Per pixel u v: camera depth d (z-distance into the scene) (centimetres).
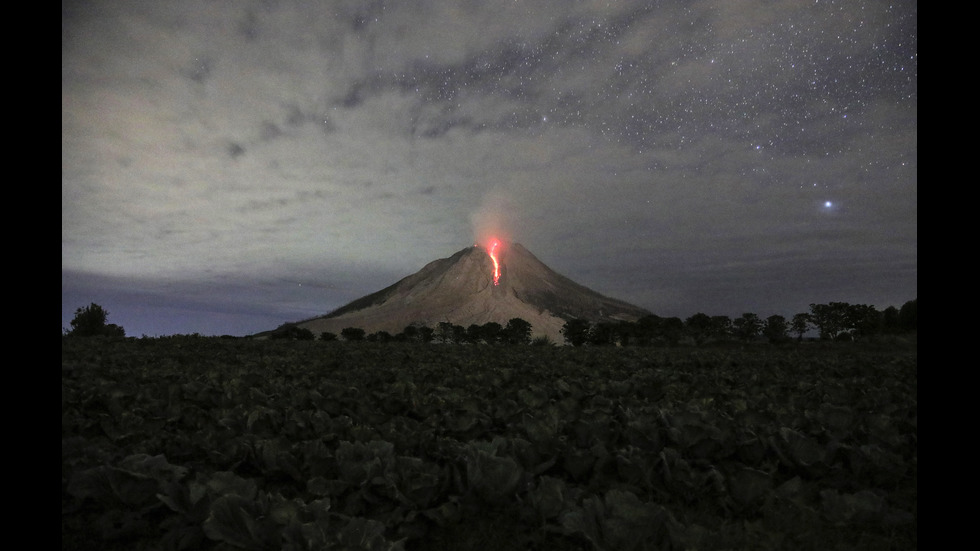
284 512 343
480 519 416
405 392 869
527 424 561
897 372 1274
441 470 451
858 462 503
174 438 556
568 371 1266
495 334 5694
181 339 2106
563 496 402
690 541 329
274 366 1269
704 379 1072
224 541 340
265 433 580
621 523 337
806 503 433
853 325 4041
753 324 3891
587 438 575
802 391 956
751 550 349
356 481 440
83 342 1767
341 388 845
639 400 841
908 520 404
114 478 385
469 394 823
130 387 834
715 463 527
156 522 398
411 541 392
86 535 385
